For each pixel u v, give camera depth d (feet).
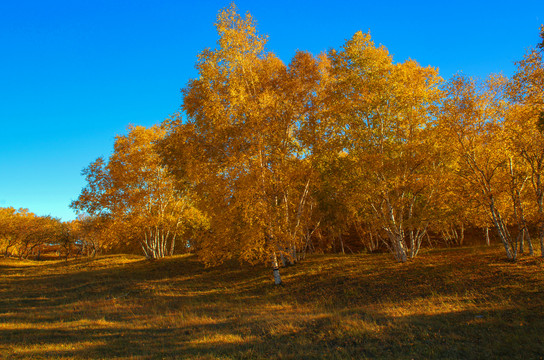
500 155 48.57
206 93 54.90
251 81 56.34
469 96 48.19
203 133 56.95
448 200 57.11
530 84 41.78
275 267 54.95
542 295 32.83
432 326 27.09
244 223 51.98
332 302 41.91
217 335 29.63
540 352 20.01
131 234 89.86
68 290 64.80
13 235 161.27
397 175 54.03
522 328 24.50
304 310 38.63
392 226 55.67
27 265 121.60
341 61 60.95
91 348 27.68
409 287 42.91
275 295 49.34
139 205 86.38
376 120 57.47
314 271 57.36
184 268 78.23
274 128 53.93
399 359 20.81
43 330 34.96
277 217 53.06
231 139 54.29
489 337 23.35
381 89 56.34
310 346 25.16
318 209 78.13
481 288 38.27
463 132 48.80
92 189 89.15
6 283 75.87
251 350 24.72
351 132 57.88
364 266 55.47
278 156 54.60
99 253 168.96
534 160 48.52
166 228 98.99
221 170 54.80
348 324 29.25
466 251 62.08
